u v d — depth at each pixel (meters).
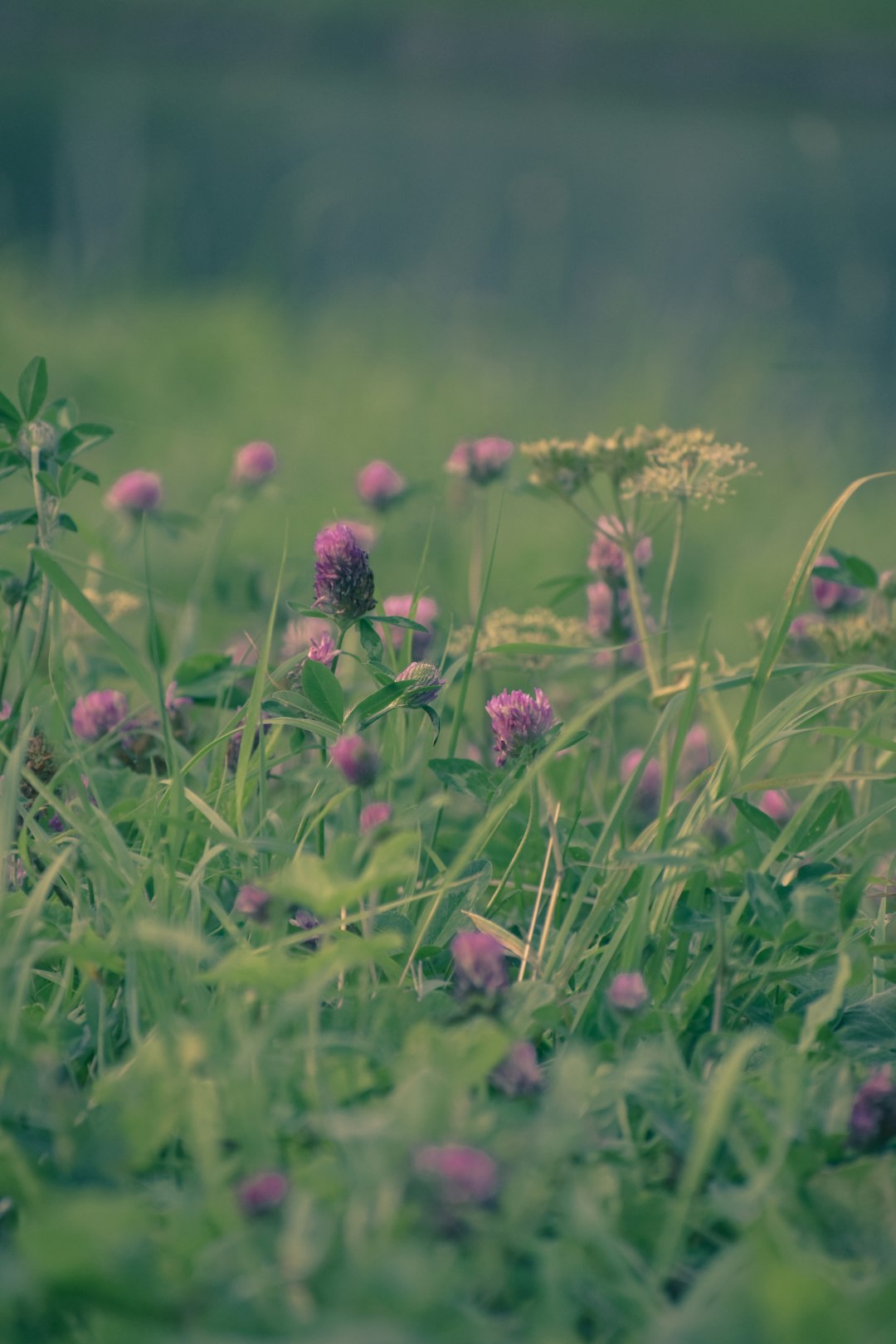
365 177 16.59
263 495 3.37
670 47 29.09
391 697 1.78
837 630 2.26
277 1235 1.15
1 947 1.52
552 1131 1.18
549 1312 1.12
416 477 6.57
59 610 1.96
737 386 8.95
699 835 1.67
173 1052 1.32
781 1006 1.77
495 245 13.96
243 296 10.84
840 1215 1.32
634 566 2.25
